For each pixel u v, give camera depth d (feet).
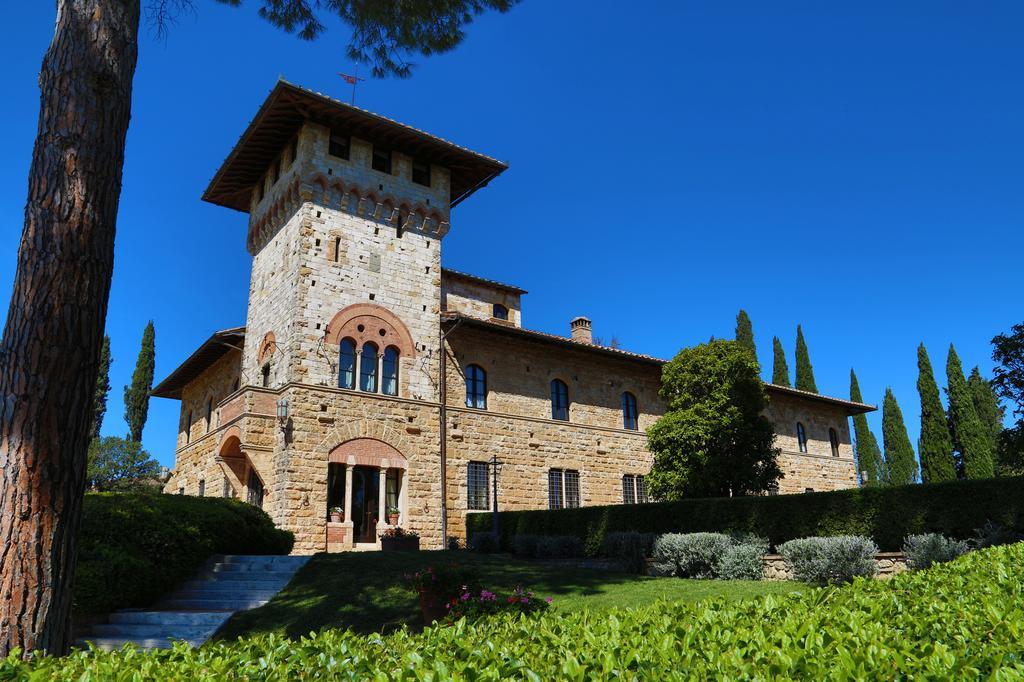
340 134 93.20
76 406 23.93
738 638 15.48
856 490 57.72
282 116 89.35
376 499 86.17
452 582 43.75
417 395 91.56
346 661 16.20
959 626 15.89
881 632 15.43
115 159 26.55
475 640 17.75
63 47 26.32
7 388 23.15
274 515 79.30
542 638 17.42
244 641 19.56
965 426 167.63
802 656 13.48
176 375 121.80
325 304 86.38
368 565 60.08
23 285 24.06
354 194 92.22
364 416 86.17
